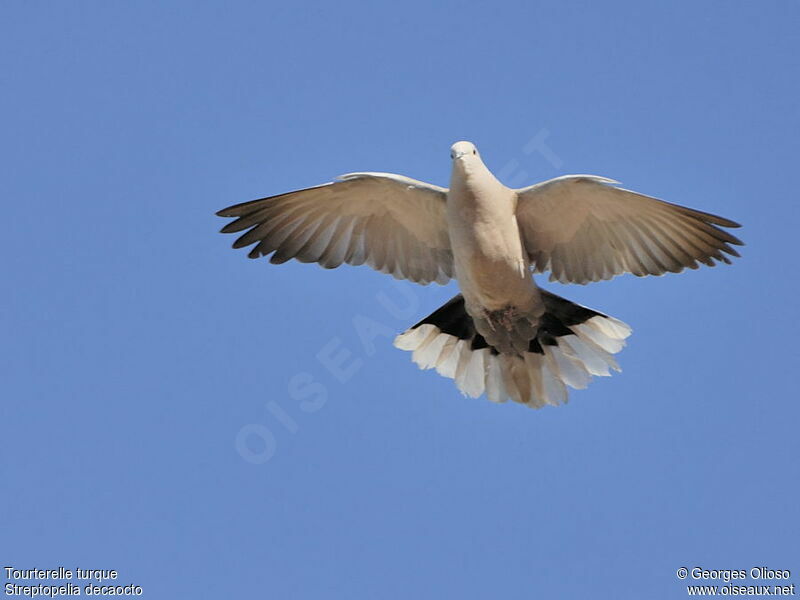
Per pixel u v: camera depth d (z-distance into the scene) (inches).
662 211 501.0
